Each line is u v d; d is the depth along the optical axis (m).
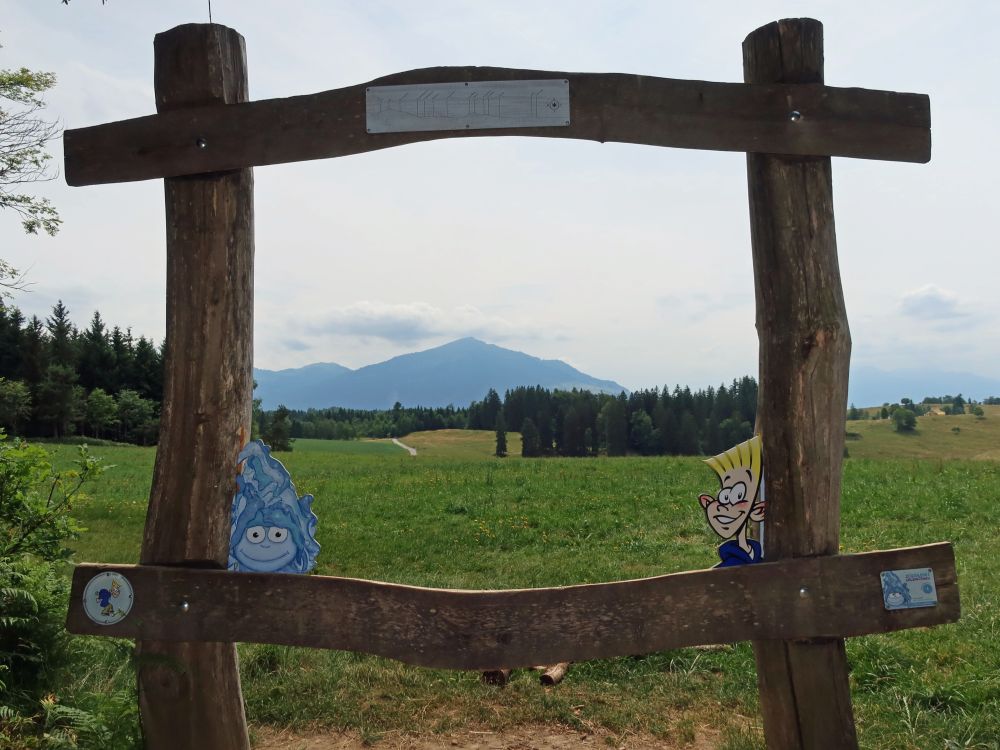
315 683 5.20
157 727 3.57
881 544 10.20
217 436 3.56
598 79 3.56
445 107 3.56
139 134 3.57
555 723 4.78
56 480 5.54
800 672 3.57
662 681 5.38
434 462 27.09
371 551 11.15
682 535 11.85
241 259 3.63
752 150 3.58
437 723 4.72
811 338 3.55
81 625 3.51
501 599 3.48
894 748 4.27
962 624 6.26
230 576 3.51
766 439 3.62
